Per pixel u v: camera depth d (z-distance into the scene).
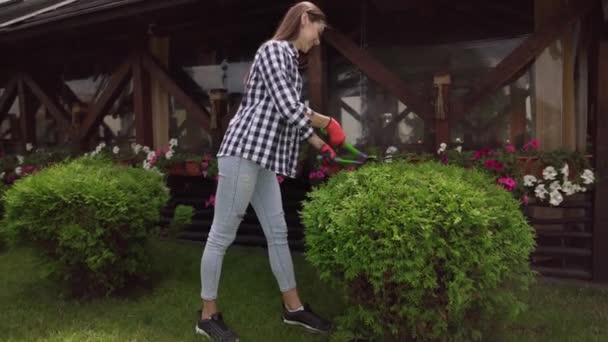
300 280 3.28
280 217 2.52
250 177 2.26
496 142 3.82
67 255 2.95
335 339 2.23
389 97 4.23
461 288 1.93
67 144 5.83
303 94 4.52
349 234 1.99
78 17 4.62
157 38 5.05
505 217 2.10
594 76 3.27
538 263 3.59
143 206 3.03
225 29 4.84
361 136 4.34
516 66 3.39
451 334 2.12
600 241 3.29
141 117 4.98
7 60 6.07
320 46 3.92
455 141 3.73
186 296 3.07
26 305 3.00
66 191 2.87
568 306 2.79
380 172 2.26
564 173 3.17
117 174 3.22
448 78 3.44
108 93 5.16
